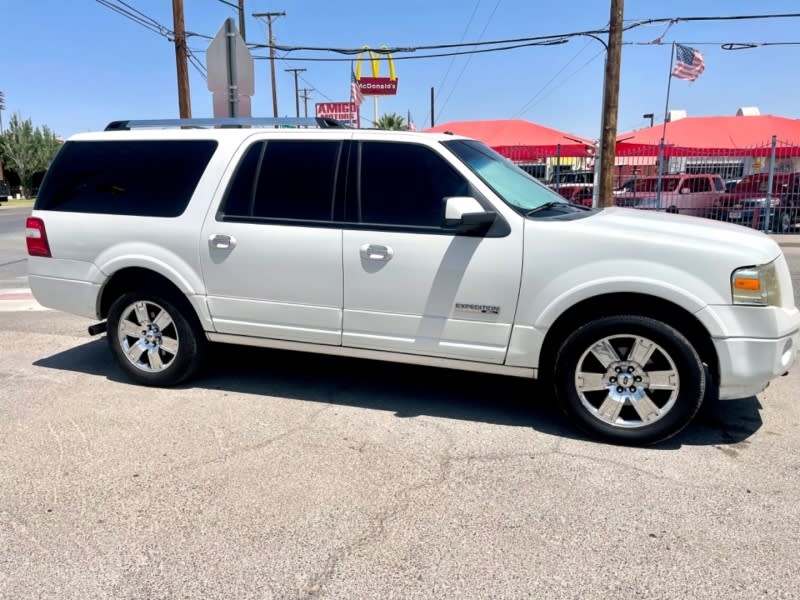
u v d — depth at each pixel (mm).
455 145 4121
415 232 3930
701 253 3477
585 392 3812
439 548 2756
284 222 4215
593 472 3432
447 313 3924
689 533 2855
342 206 4102
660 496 3174
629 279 3549
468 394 4641
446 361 4027
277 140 4312
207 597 2455
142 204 4586
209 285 4426
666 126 20781
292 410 4316
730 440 3832
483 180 3904
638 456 3627
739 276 3445
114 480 3340
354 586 2516
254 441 3824
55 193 4867
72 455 3629
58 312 7461
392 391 4691
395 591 2486
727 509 3049
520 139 20109
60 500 3143
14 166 59438
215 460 3570
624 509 3059
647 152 19422
